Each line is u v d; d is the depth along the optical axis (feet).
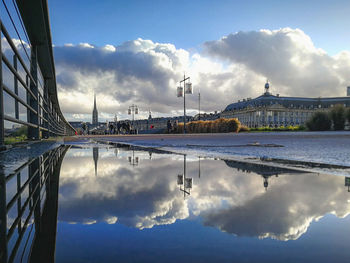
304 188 4.81
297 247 2.07
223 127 130.62
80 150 15.21
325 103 401.08
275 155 14.82
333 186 5.06
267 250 2.00
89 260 1.75
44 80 38.75
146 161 9.49
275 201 3.74
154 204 3.48
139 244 2.08
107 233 2.35
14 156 11.02
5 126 14.60
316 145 28.12
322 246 2.10
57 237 2.21
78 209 3.19
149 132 227.61
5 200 3.66
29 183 4.99
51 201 3.57
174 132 133.18
